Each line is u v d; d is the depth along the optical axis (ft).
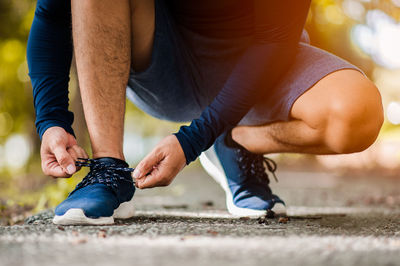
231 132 7.14
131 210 6.27
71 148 6.01
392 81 47.73
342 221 6.77
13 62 28.22
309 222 6.51
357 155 41.52
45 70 6.30
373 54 26.32
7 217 8.80
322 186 18.51
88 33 5.76
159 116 7.97
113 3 5.78
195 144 5.57
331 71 5.88
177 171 5.57
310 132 5.99
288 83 6.01
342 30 23.15
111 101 5.87
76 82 17.29
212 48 6.80
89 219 5.48
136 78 7.09
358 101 5.59
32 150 35.47
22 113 34.14
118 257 3.83
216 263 3.65
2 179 21.24
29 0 23.34
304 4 5.79
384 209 9.41
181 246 4.28
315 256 3.92
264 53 5.77
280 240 4.66
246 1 6.58
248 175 7.28
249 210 7.04
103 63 5.80
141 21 6.40
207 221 6.28
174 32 6.86
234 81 5.80
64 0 6.23
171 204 10.64
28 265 3.57
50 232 5.00
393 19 22.63
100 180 5.75
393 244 4.50
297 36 5.91
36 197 12.54
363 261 3.76
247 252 4.05
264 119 6.40
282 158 46.85
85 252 4.00
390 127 56.13
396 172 30.30
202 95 7.29
